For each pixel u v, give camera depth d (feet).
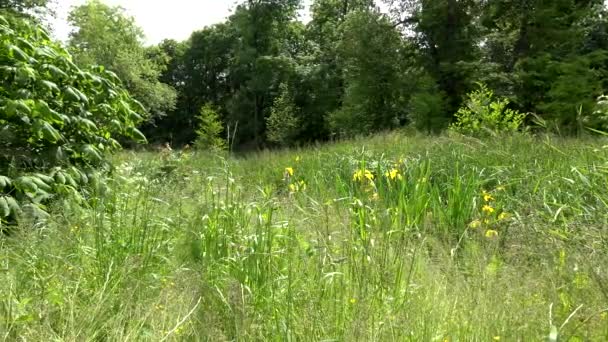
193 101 208.13
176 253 11.58
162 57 151.23
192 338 8.28
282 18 149.28
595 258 10.25
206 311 8.91
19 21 16.74
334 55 126.11
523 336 7.64
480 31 88.74
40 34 16.93
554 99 65.31
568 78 63.82
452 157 22.99
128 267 10.10
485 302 8.56
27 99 13.94
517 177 19.17
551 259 10.61
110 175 16.52
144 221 11.80
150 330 8.36
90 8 122.21
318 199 17.25
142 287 9.81
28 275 9.73
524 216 15.06
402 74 92.79
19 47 14.85
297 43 160.35
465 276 10.24
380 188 17.98
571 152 20.98
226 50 201.36
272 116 127.54
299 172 29.37
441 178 21.43
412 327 8.09
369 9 95.71
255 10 147.02
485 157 22.49
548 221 14.26
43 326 7.93
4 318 8.01
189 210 13.83
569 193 16.07
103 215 11.96
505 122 37.93
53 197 13.57
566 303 8.52
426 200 16.87
